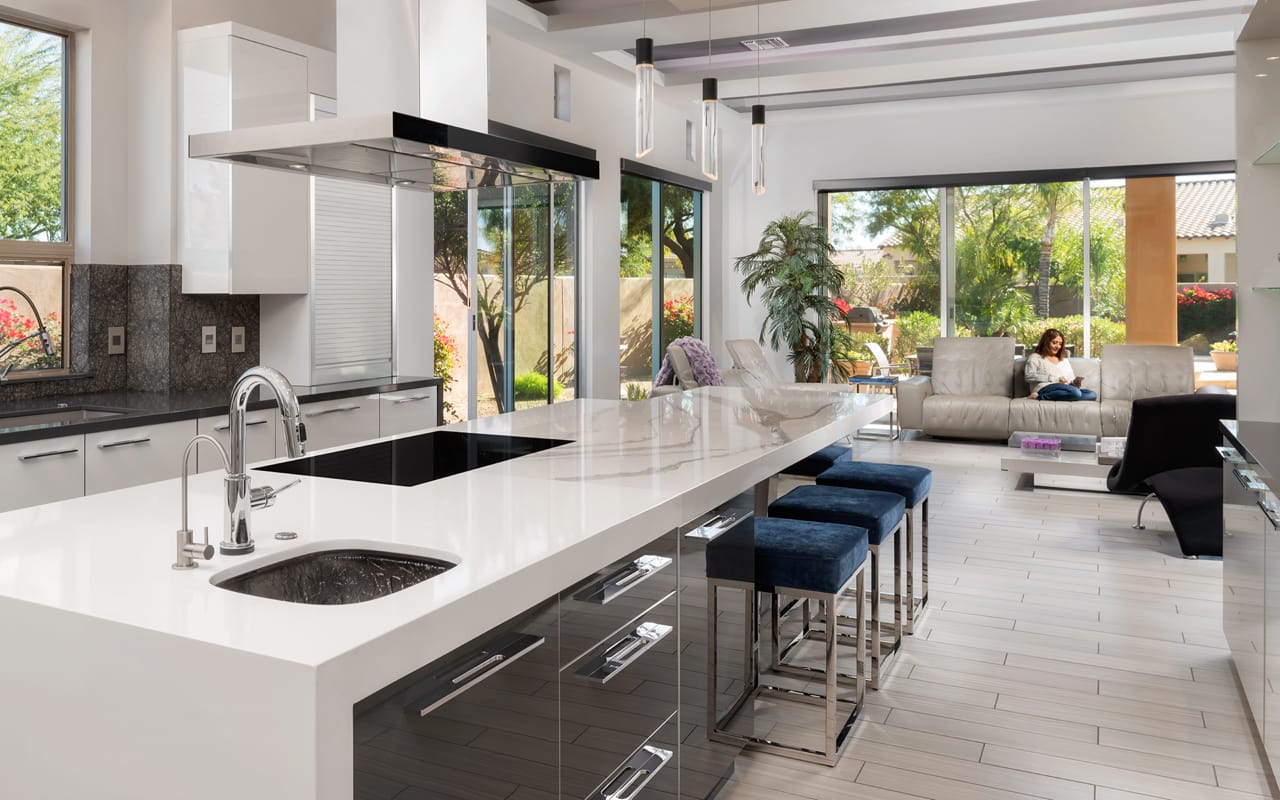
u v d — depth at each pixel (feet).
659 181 30.25
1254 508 9.81
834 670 9.41
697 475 8.31
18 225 13.50
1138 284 31.14
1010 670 11.84
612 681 6.91
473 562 5.60
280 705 4.19
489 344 21.95
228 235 14.25
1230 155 29.53
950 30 23.35
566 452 9.48
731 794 8.88
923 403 29.73
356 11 10.03
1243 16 11.55
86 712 4.81
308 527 6.42
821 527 10.43
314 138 8.68
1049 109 31.45
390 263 17.54
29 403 13.20
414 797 4.83
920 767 9.41
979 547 17.67
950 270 33.47
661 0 19.84
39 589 5.13
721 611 8.89
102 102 14.35
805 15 20.56
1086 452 22.58
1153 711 10.64
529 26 20.92
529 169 10.38
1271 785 9.01
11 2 12.94
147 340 14.85
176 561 5.61
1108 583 15.47
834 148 34.42
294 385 15.98
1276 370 11.86
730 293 35.50
